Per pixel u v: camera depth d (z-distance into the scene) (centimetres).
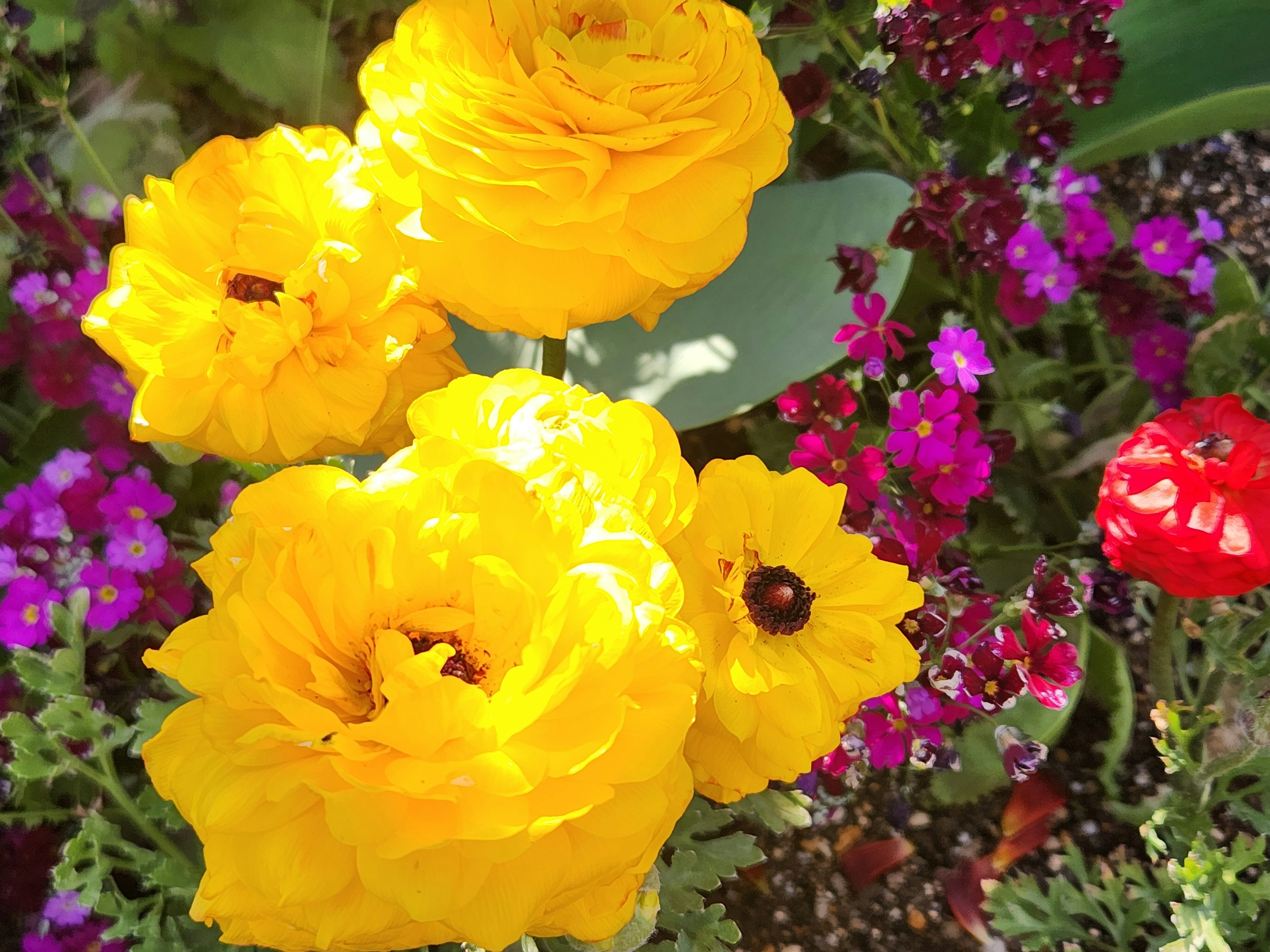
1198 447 24
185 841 27
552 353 28
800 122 37
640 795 16
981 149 35
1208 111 33
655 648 16
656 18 22
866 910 30
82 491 27
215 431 21
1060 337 35
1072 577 31
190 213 21
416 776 15
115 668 30
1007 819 30
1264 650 28
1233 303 33
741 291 31
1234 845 26
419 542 16
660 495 18
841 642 21
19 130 31
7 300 31
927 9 29
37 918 27
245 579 15
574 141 19
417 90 20
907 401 28
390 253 21
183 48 33
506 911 15
